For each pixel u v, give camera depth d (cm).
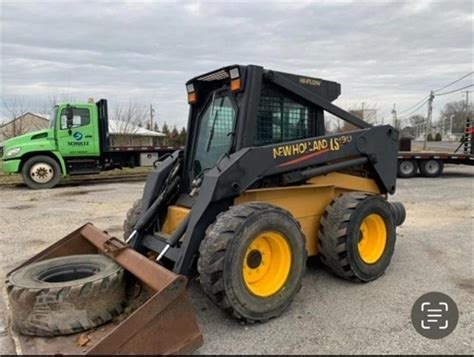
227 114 370
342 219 374
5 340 290
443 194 1003
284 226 319
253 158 329
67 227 656
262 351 274
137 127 2778
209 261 287
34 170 1173
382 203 403
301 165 364
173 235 328
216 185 310
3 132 2998
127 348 231
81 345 263
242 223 295
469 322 315
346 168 415
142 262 288
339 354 270
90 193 1069
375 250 409
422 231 611
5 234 609
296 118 392
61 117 1195
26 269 312
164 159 436
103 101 1252
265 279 320
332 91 421
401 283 396
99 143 1255
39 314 269
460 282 399
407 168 1420
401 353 271
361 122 436
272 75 359
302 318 322
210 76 381
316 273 421
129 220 418
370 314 329
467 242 548
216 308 338
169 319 247
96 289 278
